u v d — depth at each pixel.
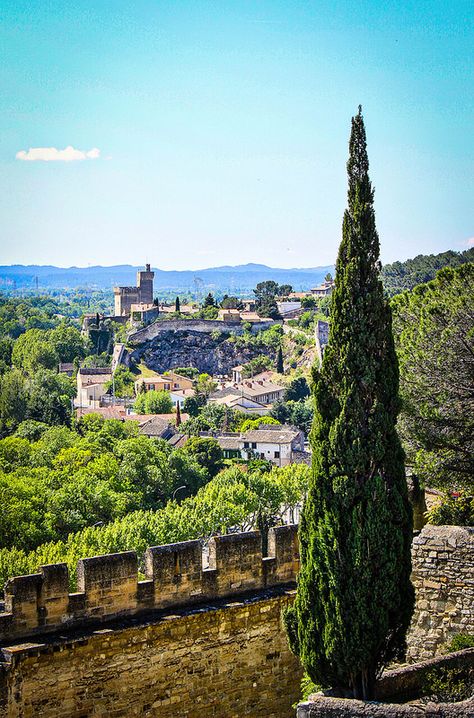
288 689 28.25
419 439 34.75
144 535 70.31
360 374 23.02
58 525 95.88
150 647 25.81
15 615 24.16
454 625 26.56
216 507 81.94
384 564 22.70
